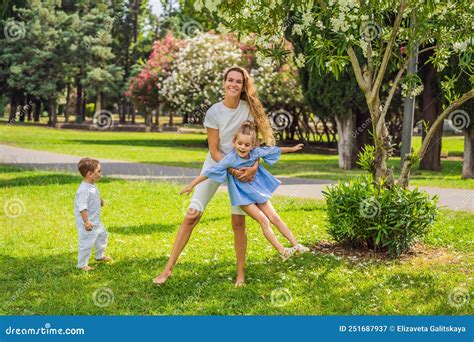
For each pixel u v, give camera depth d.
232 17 6.47
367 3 6.32
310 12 6.43
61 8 49.78
